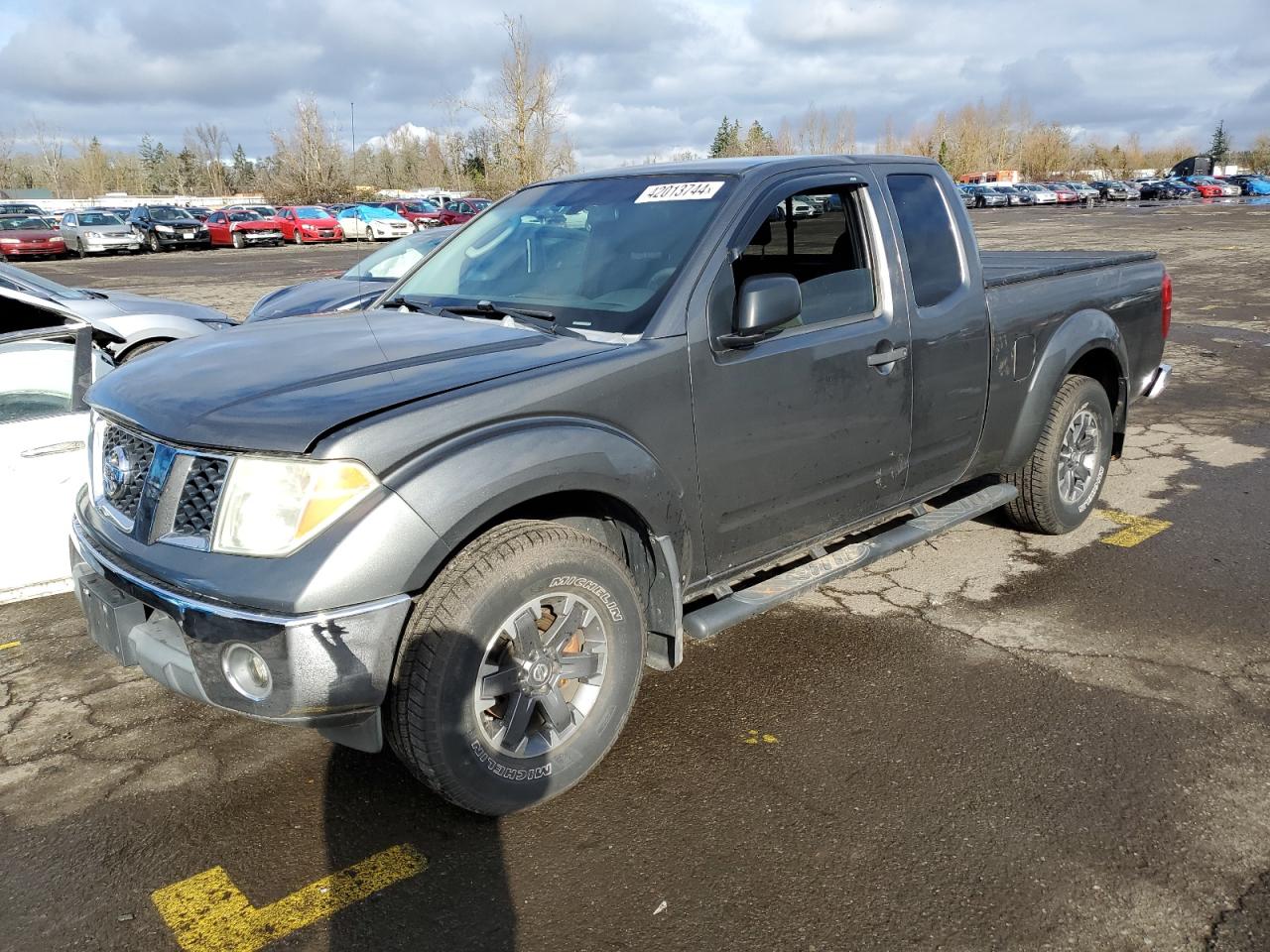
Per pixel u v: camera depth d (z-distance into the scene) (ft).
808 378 11.27
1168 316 18.02
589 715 9.77
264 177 248.11
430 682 8.46
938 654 12.74
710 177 11.73
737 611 10.97
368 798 9.95
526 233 12.53
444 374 9.12
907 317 12.49
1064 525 16.31
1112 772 10.07
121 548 8.86
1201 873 8.59
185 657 8.55
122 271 90.84
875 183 12.58
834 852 8.95
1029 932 7.95
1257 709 11.23
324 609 7.91
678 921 8.15
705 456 10.46
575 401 9.31
